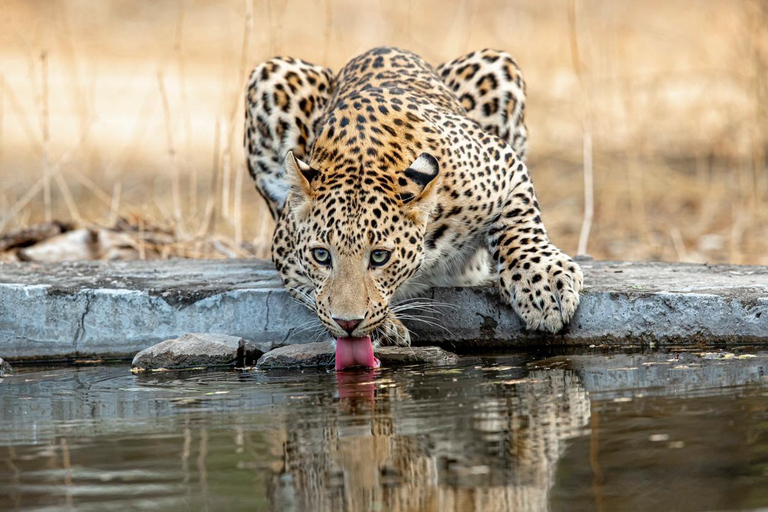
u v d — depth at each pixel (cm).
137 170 2375
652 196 1958
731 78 2316
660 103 2370
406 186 912
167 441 673
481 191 1003
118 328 1041
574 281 973
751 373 816
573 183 2066
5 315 1054
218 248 1479
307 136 1210
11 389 875
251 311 1029
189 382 876
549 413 705
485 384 812
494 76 1224
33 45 2306
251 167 1223
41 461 637
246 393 817
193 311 1033
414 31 3300
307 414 734
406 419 705
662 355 915
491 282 1067
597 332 980
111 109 2986
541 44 3073
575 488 558
